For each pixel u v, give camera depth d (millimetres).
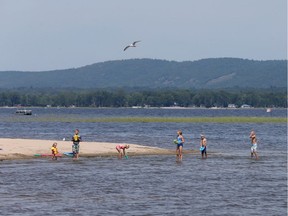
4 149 171875
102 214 94750
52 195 108750
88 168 144375
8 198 105562
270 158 175375
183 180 127188
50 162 154500
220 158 173625
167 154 181500
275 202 104188
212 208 99250
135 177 130750
